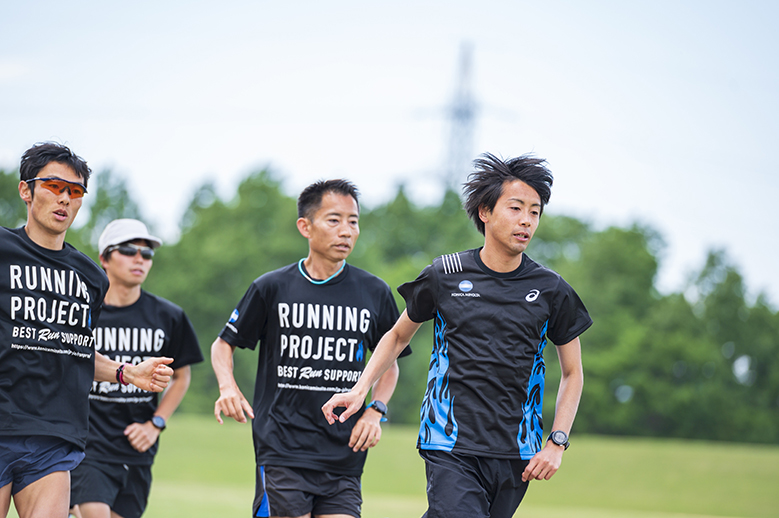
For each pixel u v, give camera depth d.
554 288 6.41
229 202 87.50
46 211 6.46
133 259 9.12
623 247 78.00
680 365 74.44
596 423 72.62
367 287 8.02
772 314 79.12
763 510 24.78
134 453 9.07
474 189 6.47
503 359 6.27
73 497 8.77
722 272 81.12
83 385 6.67
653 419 73.69
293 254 78.44
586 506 24.27
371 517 16.72
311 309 7.78
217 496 20.17
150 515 15.02
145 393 9.11
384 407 7.71
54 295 6.51
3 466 6.22
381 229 91.62
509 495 6.43
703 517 20.31
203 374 76.12
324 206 7.81
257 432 7.66
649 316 77.06
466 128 79.00
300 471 7.51
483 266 6.48
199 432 36.69
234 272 77.31
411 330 6.90
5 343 6.23
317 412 7.63
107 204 86.25
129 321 9.29
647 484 27.83
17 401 6.27
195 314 76.62
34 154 6.52
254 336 7.88
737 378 78.44
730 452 32.91
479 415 6.25
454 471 6.18
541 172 6.35
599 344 74.12
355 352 7.83
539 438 6.47
